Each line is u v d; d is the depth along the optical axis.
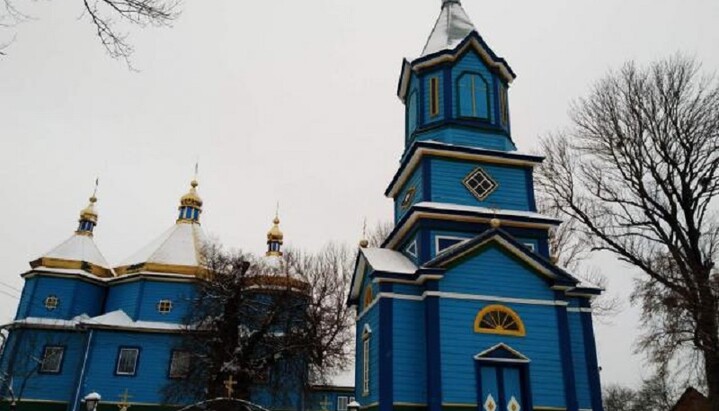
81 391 37.25
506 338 19.39
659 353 21.55
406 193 25.38
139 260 44.19
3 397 35.62
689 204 22.56
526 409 18.59
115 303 43.12
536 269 20.45
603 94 25.84
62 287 42.84
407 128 27.08
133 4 7.89
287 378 36.12
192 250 44.16
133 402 37.59
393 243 24.62
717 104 23.00
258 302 35.78
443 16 27.78
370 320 21.64
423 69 25.73
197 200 47.81
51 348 40.06
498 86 25.42
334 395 45.44
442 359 18.66
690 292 20.61
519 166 23.95
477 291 19.78
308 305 38.91
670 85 23.95
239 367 31.84
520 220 22.42
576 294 21.52
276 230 49.75
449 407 18.11
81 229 46.50
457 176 23.16
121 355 38.84
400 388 18.80
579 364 20.58
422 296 20.05
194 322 35.84
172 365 39.06
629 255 23.45
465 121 24.17
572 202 26.98
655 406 50.66
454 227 21.91
